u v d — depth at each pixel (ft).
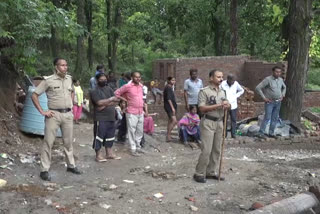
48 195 19.89
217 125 23.04
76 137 34.50
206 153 23.00
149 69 125.08
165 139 37.63
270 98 39.58
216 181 23.91
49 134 22.41
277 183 24.20
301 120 46.55
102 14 112.68
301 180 25.14
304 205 19.48
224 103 22.44
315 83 108.78
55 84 22.44
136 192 21.36
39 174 23.00
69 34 34.96
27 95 29.17
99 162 27.25
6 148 25.94
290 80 43.75
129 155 29.96
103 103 26.99
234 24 81.30
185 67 73.41
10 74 32.48
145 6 101.04
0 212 17.39
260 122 43.06
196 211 19.16
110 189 21.66
